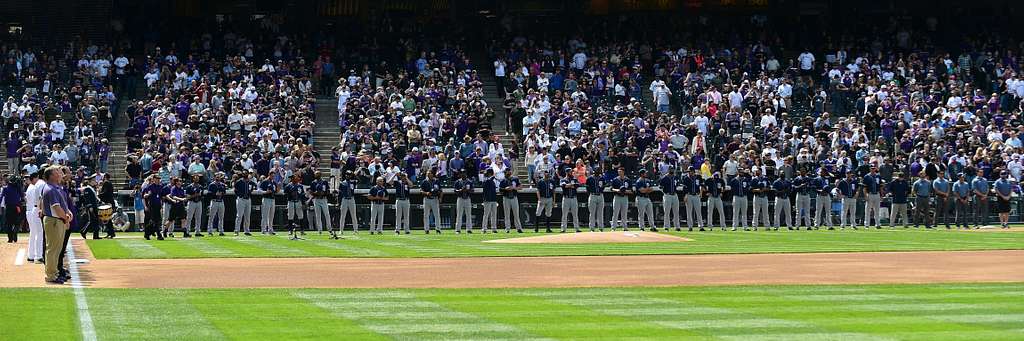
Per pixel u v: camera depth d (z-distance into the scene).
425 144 109.81
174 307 38.44
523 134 116.50
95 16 138.38
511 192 95.38
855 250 69.44
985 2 150.00
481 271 54.19
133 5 140.25
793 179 102.12
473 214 104.00
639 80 128.62
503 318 35.69
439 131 115.06
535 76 127.12
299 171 95.31
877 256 64.44
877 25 148.62
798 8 152.25
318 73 127.38
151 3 140.88
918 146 112.25
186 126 108.81
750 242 78.38
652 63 136.00
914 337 31.47
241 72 122.75
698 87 124.81
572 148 109.19
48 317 35.50
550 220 100.06
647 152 108.38
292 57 131.12
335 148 109.81
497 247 73.50
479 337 31.70
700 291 44.00
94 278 49.91
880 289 44.81
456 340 31.19
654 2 151.62
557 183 104.12
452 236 89.94
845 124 116.19
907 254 66.12
